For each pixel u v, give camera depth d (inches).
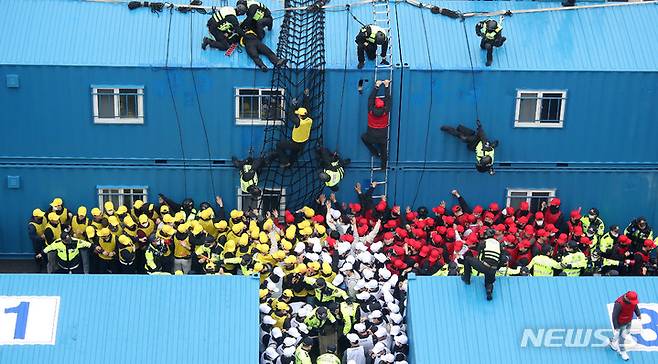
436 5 1403.8
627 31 1363.2
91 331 1063.6
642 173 1378.0
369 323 1130.0
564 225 1366.9
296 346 1106.7
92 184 1363.2
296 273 1178.0
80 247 1239.5
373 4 1392.7
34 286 1087.0
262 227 1270.9
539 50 1339.8
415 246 1238.9
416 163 1366.9
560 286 1117.7
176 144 1347.2
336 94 1325.0
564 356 1075.9
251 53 1311.5
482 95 1330.0
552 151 1363.2
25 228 1380.4
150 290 1095.0
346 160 1350.9
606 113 1343.5
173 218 1269.7
